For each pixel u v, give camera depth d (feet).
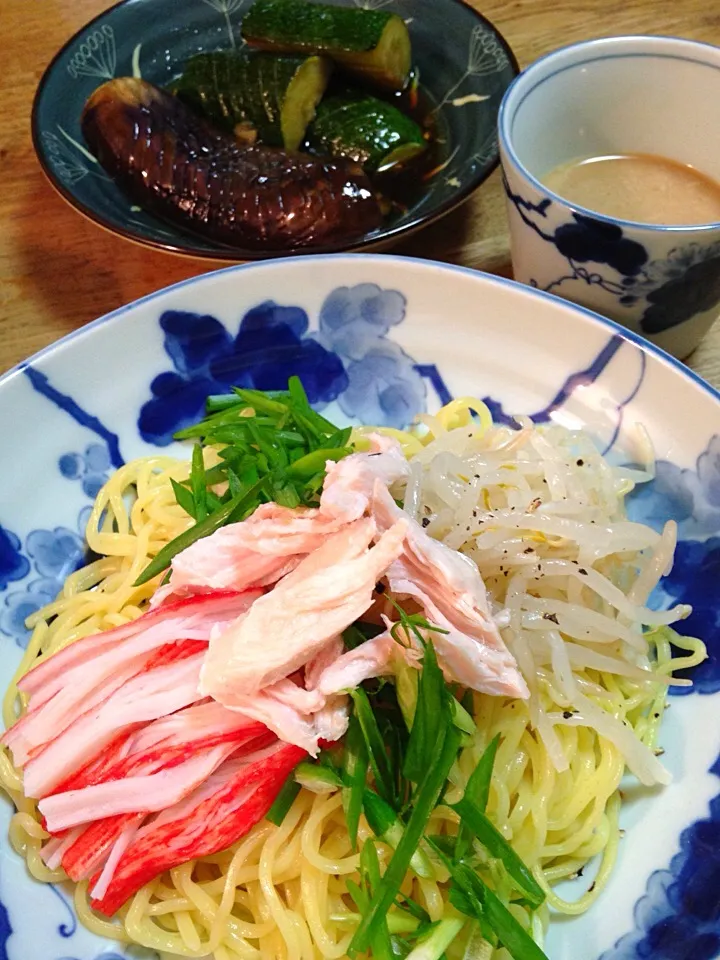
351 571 0.80
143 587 0.95
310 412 1.01
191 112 1.29
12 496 0.96
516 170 0.95
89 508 1.00
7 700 0.88
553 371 1.01
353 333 1.07
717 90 1.01
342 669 0.79
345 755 0.79
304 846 0.80
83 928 0.78
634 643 0.85
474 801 0.75
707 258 0.92
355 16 1.31
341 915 0.79
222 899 0.80
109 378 1.02
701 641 0.87
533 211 0.96
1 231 1.26
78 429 1.00
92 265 1.21
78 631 0.93
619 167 1.09
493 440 0.97
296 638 0.79
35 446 0.98
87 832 0.79
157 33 1.41
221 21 1.43
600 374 0.99
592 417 0.99
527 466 0.92
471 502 0.89
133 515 1.01
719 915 0.71
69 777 0.81
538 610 0.85
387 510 0.84
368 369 1.07
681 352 1.07
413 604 0.85
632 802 0.83
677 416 0.94
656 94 1.04
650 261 0.92
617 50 1.02
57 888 0.79
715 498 0.91
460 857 0.75
